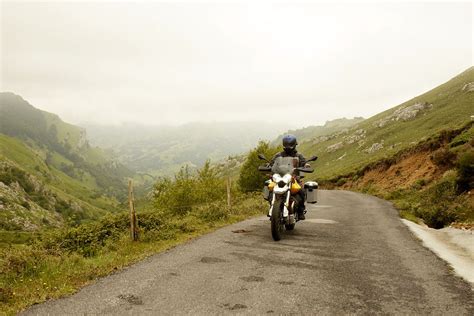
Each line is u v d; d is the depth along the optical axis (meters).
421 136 99.38
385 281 6.13
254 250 8.40
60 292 5.68
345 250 8.45
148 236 10.37
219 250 8.42
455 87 132.38
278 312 4.82
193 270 6.77
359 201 25.19
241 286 5.84
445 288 5.81
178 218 14.61
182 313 4.79
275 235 9.30
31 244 9.87
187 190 27.70
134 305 5.08
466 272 6.77
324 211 17.38
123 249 9.10
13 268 7.03
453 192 18.73
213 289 5.70
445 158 30.22
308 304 5.10
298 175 10.21
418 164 41.53
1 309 5.03
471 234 11.03
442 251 8.70
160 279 6.24
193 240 9.80
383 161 54.12
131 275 6.52
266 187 10.21
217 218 14.04
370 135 138.75
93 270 6.86
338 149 147.00
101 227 11.59
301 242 9.32
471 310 4.94
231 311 4.85
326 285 5.90
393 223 13.48
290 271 6.68
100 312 4.85
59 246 9.77
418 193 26.95
